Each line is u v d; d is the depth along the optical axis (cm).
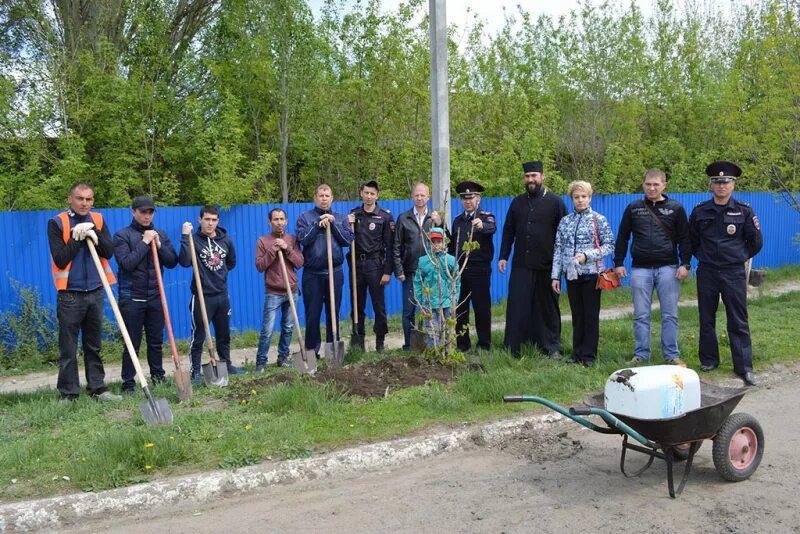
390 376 694
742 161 1507
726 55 2197
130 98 1303
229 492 475
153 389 695
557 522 420
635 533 403
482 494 466
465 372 694
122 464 483
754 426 478
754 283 1266
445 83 800
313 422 574
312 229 779
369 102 1412
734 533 400
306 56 1380
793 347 841
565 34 1873
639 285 758
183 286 1050
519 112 1617
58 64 1252
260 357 803
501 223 1340
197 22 1490
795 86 1209
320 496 470
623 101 1830
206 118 1452
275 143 1463
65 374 662
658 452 462
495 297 1330
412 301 835
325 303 825
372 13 1404
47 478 475
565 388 671
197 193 1431
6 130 1187
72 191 649
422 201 823
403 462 530
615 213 1535
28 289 934
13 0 1326
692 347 829
